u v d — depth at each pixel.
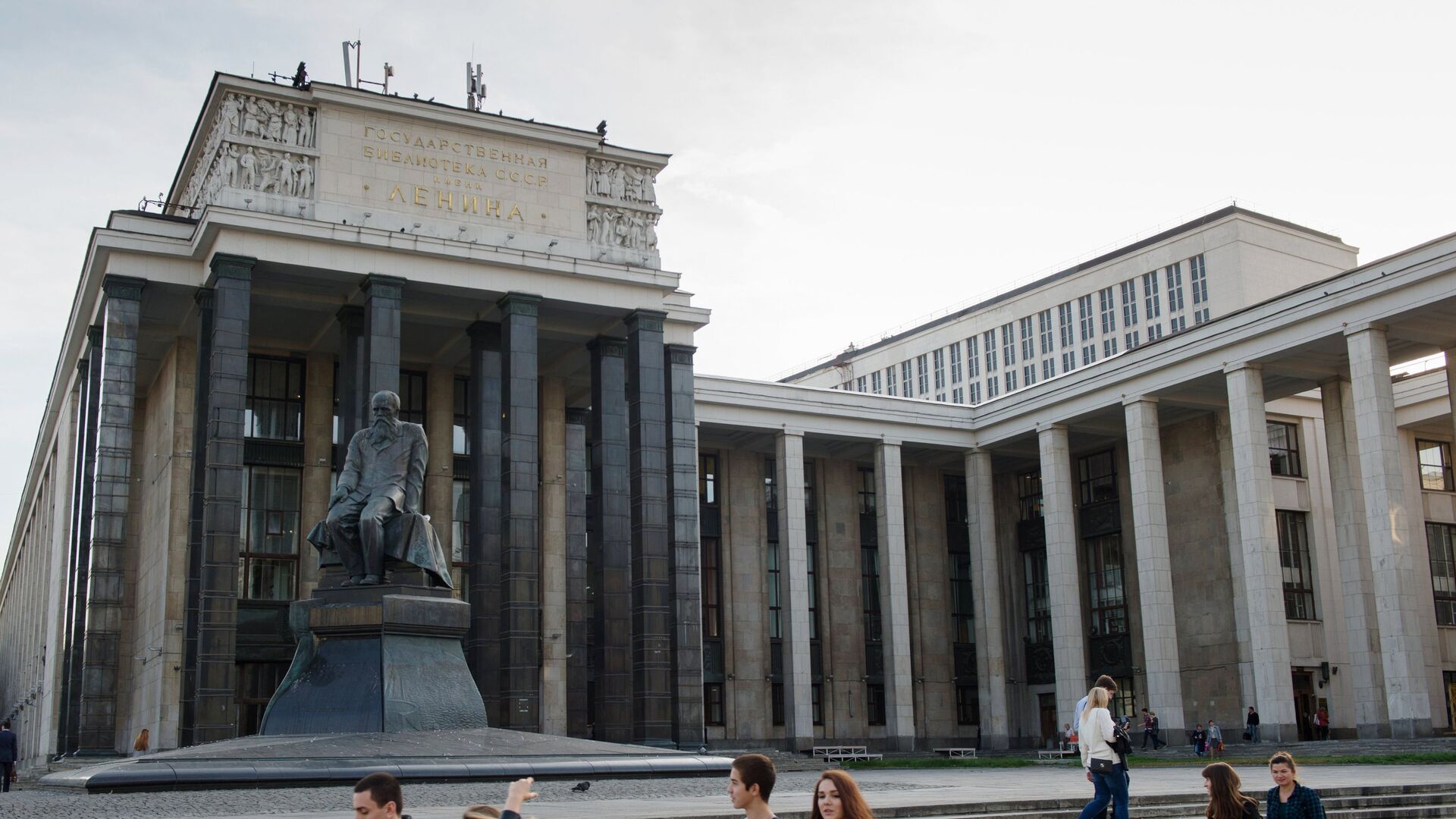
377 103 52.16
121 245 48.69
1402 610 48.91
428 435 59.56
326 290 52.22
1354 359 51.88
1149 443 61.59
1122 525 71.19
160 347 55.50
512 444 51.78
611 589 55.03
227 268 47.81
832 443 71.88
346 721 24.39
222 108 50.72
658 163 58.22
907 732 66.69
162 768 21.81
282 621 53.97
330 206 50.72
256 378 56.84
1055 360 112.81
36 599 74.00
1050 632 75.25
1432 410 63.84
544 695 58.41
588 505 66.31
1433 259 48.88
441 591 26.22
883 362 130.75
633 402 55.19
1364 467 50.97
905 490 77.62
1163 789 28.72
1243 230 97.06
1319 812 13.48
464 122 53.84
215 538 45.62
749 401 66.62
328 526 26.19
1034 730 75.44
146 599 55.06
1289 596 63.75
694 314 58.66
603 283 54.94
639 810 20.30
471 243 52.09
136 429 60.28
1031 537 77.56
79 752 45.03
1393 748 46.78
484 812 7.72
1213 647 65.25
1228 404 63.59
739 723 69.56
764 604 71.81
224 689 44.75
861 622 74.25
